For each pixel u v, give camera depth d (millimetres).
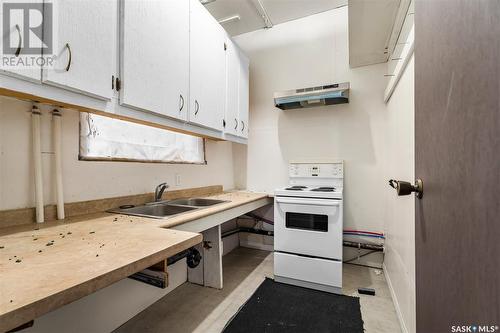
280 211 2160
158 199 1875
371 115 2518
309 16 2805
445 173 574
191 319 1622
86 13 1069
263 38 3041
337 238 1968
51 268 672
